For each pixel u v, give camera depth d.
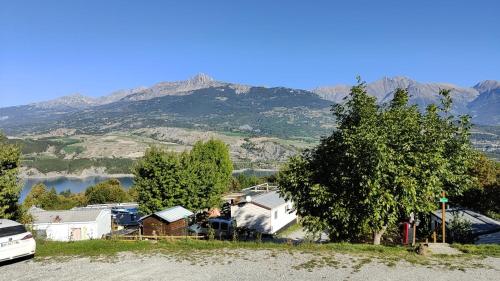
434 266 15.40
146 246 19.81
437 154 19.31
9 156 23.80
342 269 15.11
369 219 19.98
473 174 43.34
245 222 46.03
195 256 17.53
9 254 16.34
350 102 20.97
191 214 44.47
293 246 19.36
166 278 14.38
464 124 21.30
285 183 22.86
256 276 14.43
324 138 22.28
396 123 19.91
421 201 19.92
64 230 47.81
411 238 26.09
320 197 20.72
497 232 25.39
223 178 64.88
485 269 14.95
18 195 24.19
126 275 14.79
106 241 21.78
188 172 48.88
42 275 14.92
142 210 47.44
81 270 15.52
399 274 14.44
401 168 19.03
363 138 18.25
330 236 22.55
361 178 19.17
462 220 26.59
